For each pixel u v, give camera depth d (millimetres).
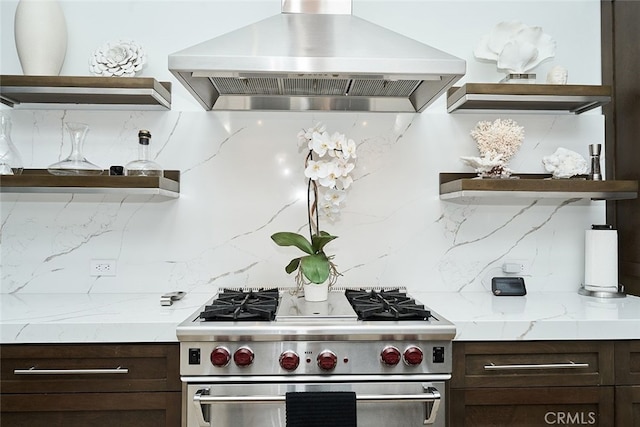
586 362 1598
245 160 2186
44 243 2146
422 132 2223
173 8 2232
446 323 1517
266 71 1614
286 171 2191
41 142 2158
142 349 1537
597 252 2078
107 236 2160
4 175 1821
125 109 2174
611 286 2066
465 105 2148
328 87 1992
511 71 2125
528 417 1587
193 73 1654
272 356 1476
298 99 2166
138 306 1815
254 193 2186
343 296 2004
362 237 2205
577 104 2146
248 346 1478
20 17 2020
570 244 2252
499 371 1577
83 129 1970
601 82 2307
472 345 1574
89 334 1523
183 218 2176
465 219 2229
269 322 1513
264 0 2254
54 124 2162
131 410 1538
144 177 1858
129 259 2162
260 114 2188
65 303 1880
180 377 1518
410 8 2279
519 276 2236
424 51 1707
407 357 1469
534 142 2264
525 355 1588
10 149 1964
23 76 1880
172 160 2176
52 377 1531
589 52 2311
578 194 1939
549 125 2268
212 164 2180
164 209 2172
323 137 1884
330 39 1754
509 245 2238
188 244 2176
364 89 2021
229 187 2182
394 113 2219
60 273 2150
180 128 2178
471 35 2287
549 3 2303
